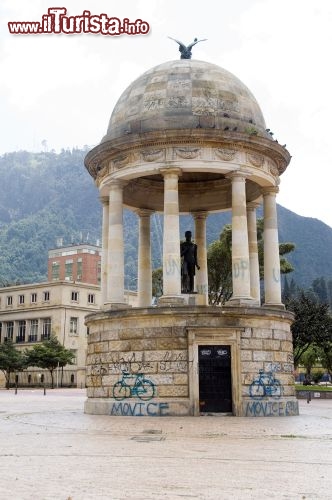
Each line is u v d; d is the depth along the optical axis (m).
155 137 32.00
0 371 109.69
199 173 38.91
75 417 28.94
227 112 33.50
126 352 30.88
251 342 30.78
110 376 31.16
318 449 16.41
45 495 9.86
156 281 66.94
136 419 27.28
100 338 32.16
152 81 34.41
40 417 29.25
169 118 32.78
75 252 157.62
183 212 41.00
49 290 117.19
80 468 12.73
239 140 32.47
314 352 89.81
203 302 39.44
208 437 19.47
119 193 33.91
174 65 34.94
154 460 13.96
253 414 29.78
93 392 32.12
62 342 113.62
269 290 34.44
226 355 30.02
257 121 34.78
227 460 14.05
